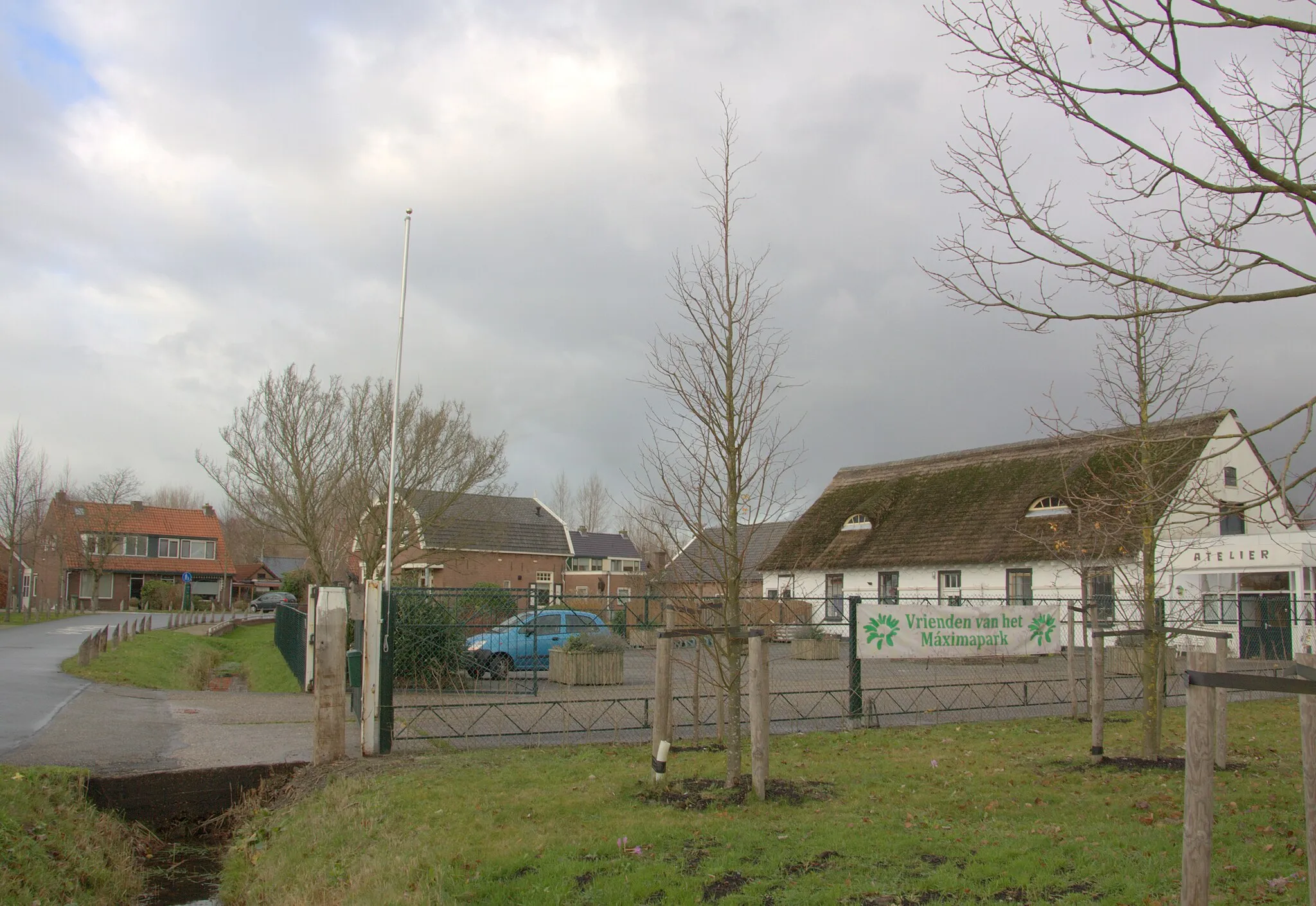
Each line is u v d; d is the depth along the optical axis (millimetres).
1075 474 27609
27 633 32625
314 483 30953
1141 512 9359
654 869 6305
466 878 6387
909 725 13398
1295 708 15633
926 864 6312
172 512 72250
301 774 10234
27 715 13023
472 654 15742
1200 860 4328
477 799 8414
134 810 9727
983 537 31422
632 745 11289
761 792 8102
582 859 6602
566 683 15312
